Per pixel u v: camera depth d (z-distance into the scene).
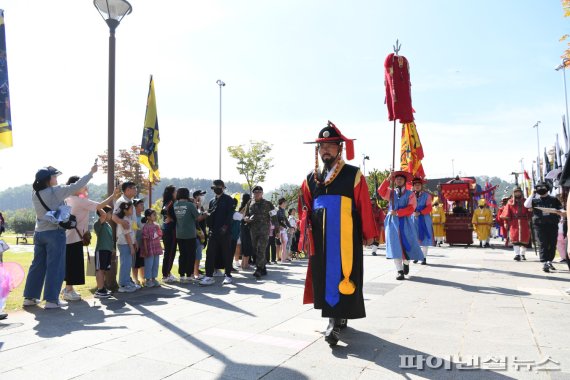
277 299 6.37
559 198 8.72
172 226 8.45
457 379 3.16
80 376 3.26
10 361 3.60
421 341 4.10
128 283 7.19
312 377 3.22
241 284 7.97
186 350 3.88
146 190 43.69
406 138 11.07
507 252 13.96
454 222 16.97
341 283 4.07
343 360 3.59
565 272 8.66
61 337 4.32
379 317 5.05
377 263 11.02
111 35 7.48
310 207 4.57
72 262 6.35
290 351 3.84
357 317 4.08
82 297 6.62
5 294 5.24
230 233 8.16
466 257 12.16
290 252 13.57
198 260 9.08
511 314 5.11
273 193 25.36
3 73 6.61
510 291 6.59
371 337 4.26
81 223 6.48
